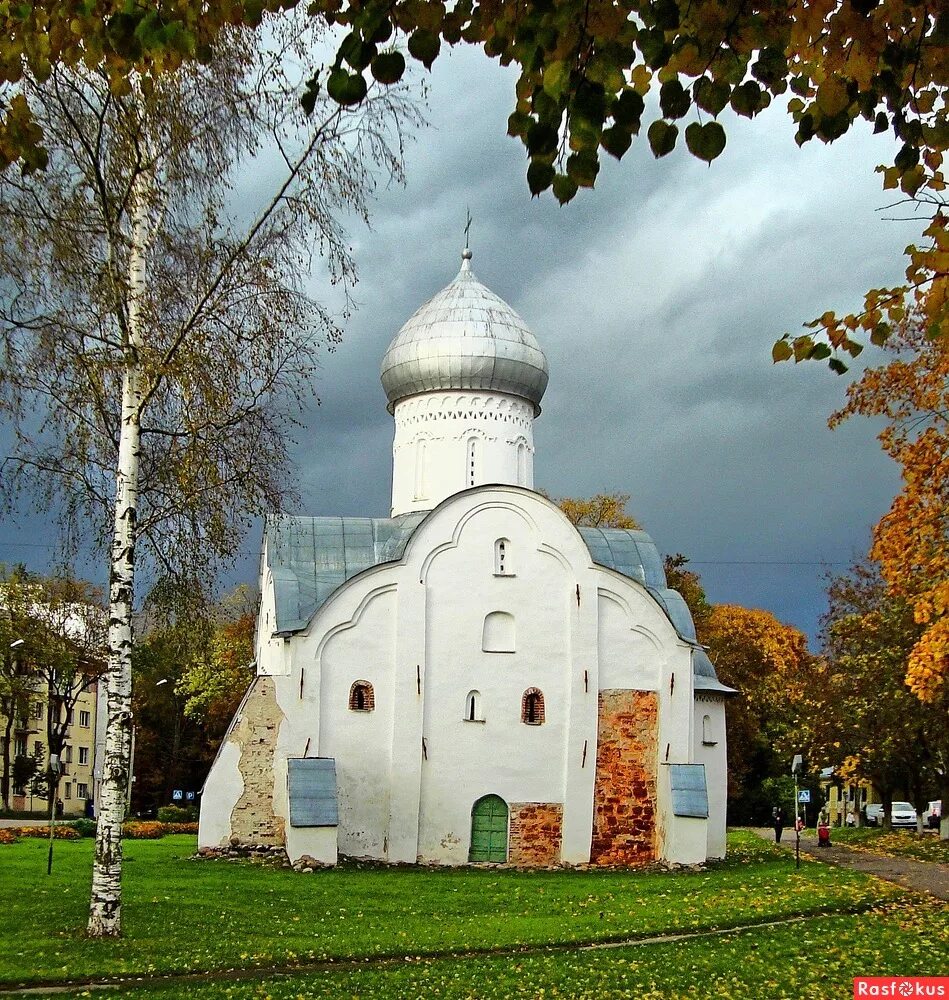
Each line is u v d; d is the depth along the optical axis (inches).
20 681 2623.0
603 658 1448.1
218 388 768.3
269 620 1590.8
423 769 1391.5
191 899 975.0
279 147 780.6
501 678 1425.9
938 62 313.3
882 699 1707.7
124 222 808.9
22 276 725.9
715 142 285.3
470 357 1621.6
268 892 1047.6
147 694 2925.7
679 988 644.7
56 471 765.3
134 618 858.1
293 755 1364.4
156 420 811.4
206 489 777.6
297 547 1568.7
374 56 283.3
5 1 335.0
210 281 793.6
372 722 1392.7
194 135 757.3
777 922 896.9
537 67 282.7
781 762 2669.8
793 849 1669.5
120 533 782.5
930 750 1790.1
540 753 1414.9
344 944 774.5
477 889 1124.5
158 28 308.3
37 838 1721.2
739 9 287.7
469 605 1435.8
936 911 932.0
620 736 1432.1
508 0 292.7
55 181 753.0
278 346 783.7
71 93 746.8
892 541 813.9
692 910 943.0
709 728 1560.0
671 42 292.7
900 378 809.5
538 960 726.5
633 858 1402.6
